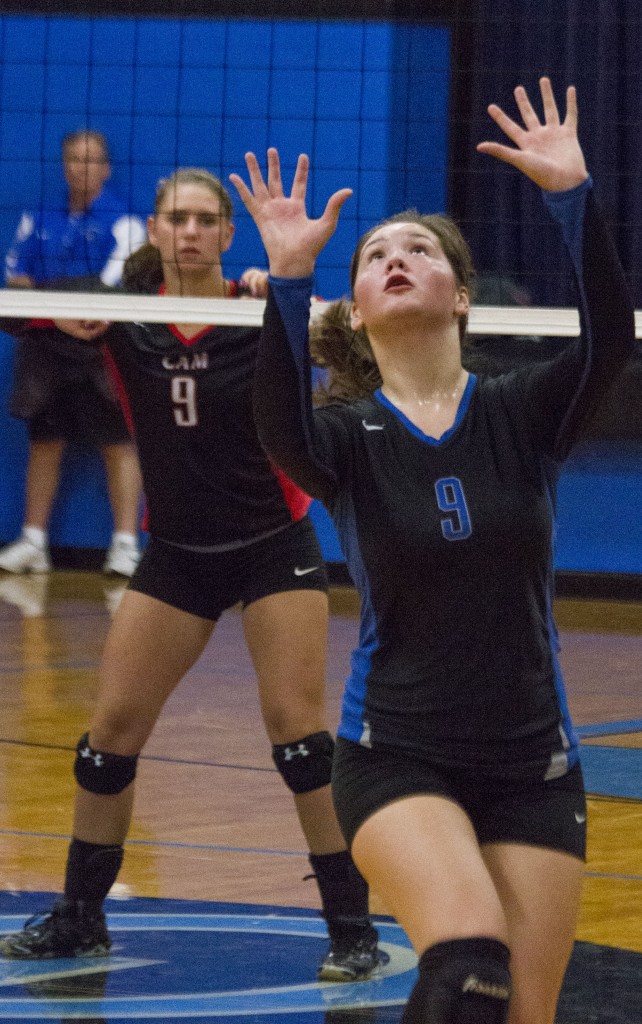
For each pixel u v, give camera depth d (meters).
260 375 5.65
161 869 9.45
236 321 7.96
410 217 6.17
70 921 7.90
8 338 24.31
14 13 22.53
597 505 23.42
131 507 23.56
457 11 21.23
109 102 22.53
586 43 20.92
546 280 20.48
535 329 9.80
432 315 5.82
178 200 8.62
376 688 5.69
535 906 5.44
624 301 5.60
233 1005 7.15
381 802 5.46
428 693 5.57
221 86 22.27
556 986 5.47
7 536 24.73
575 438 5.70
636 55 20.75
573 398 5.63
